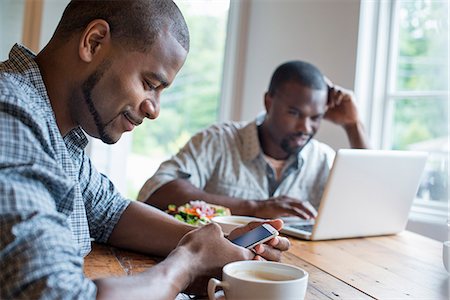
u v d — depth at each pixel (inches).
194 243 32.9
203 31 133.3
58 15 111.4
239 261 32.0
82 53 32.4
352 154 53.7
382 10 96.7
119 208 45.4
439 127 89.1
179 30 34.1
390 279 40.7
